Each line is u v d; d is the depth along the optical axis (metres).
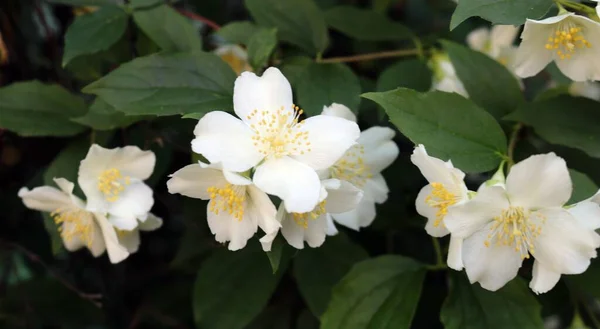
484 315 0.44
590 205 0.41
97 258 0.53
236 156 0.41
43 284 0.51
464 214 0.41
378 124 0.48
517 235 0.41
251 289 0.46
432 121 0.43
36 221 0.52
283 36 0.47
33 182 0.49
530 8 0.42
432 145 0.43
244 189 0.42
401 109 0.43
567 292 0.47
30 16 0.52
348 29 0.49
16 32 0.51
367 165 0.45
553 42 0.43
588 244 0.41
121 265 0.53
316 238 0.42
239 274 0.47
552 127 0.45
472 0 0.42
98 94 0.44
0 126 0.46
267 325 0.49
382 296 0.45
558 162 0.41
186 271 0.50
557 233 0.41
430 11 0.55
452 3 0.54
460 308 0.44
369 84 0.48
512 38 0.51
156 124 0.46
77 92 0.52
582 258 0.41
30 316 0.51
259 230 0.43
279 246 0.42
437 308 0.49
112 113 0.45
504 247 0.42
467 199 0.41
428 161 0.42
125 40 0.48
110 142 0.47
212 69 0.44
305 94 0.45
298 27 0.47
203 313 0.46
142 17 0.46
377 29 0.49
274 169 0.42
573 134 0.45
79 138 0.47
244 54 0.48
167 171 0.48
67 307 0.51
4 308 0.50
